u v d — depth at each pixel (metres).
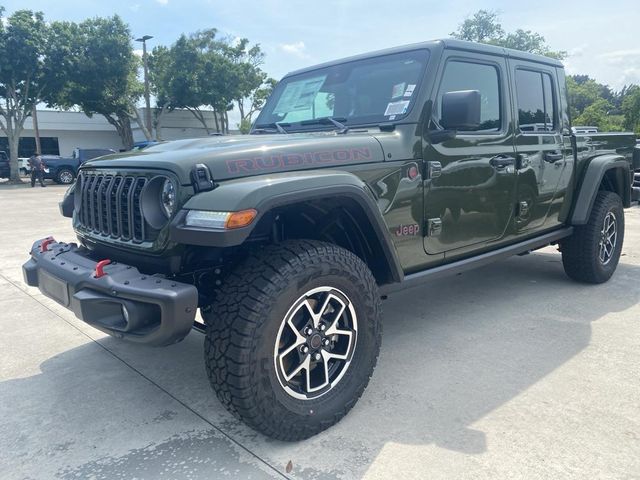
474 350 3.35
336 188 2.38
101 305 2.24
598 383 2.85
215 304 2.24
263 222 2.46
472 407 2.62
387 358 3.26
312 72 3.82
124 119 31.09
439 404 2.66
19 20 22.42
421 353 3.32
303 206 2.56
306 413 2.34
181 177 2.22
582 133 4.69
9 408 2.75
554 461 2.17
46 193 17.52
